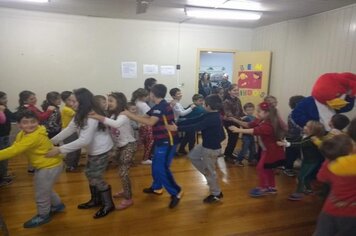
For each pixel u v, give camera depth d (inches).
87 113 92.6
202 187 133.1
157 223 100.7
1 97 129.4
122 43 220.1
